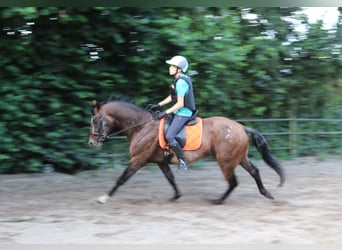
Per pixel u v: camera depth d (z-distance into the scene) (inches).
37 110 383.6
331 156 474.6
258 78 455.5
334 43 479.8
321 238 212.2
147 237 213.8
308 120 478.9
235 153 269.0
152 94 425.1
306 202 285.6
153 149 270.8
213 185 338.6
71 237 213.9
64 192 315.6
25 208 269.9
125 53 403.9
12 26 355.9
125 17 370.9
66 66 387.5
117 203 282.2
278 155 458.0
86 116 401.1
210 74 410.6
